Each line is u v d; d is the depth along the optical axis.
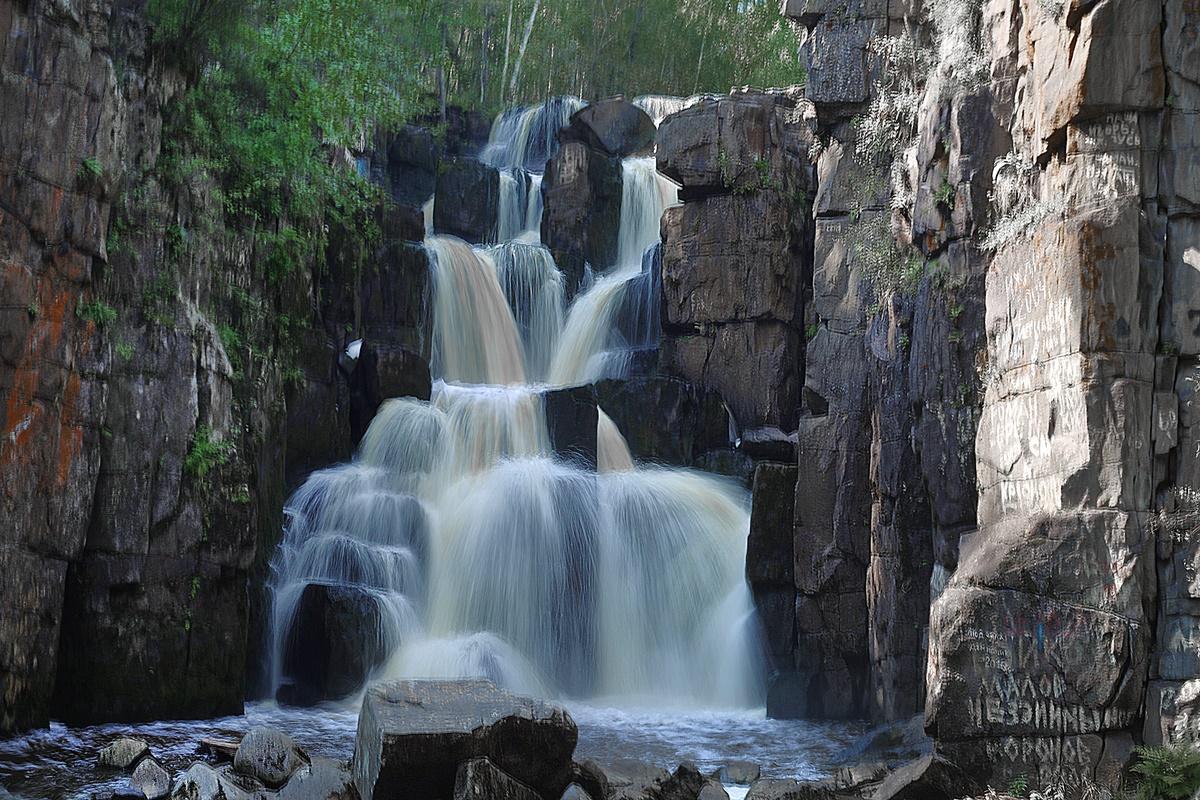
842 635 18.03
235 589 16.48
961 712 11.39
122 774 12.72
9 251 13.85
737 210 22.94
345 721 16.09
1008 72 14.21
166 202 16.41
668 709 18.80
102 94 14.91
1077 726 11.17
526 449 22.19
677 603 20.27
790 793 12.16
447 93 35.75
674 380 22.75
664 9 40.22
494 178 28.77
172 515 15.75
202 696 15.91
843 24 18.31
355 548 19.14
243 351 17.78
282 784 12.23
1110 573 11.24
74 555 14.72
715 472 22.05
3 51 13.89
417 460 21.20
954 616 11.51
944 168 14.95
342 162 23.62
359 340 23.14
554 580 20.05
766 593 18.94
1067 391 11.64
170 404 15.88
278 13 18.83
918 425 15.35
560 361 25.97
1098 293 11.45
